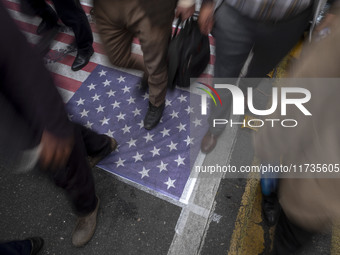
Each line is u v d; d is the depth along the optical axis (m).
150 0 1.89
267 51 2.09
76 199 2.03
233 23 1.91
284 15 1.77
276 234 1.77
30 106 1.29
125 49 2.47
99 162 2.74
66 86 3.31
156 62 2.32
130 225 2.42
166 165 2.71
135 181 2.63
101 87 3.29
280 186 1.50
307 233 1.48
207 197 2.53
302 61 1.22
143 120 3.00
